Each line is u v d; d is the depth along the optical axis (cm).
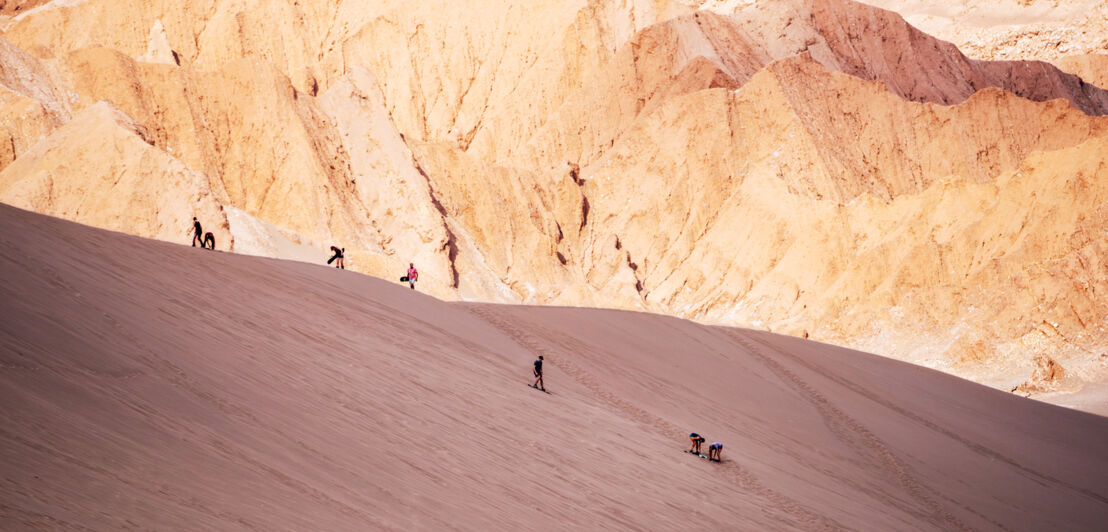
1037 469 3219
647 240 10450
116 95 8581
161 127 8700
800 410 3116
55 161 7012
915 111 11456
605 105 11725
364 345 1934
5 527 639
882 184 11031
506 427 1766
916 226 9138
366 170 9488
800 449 2628
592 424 2084
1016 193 8775
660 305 9719
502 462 1521
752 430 2667
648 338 3447
